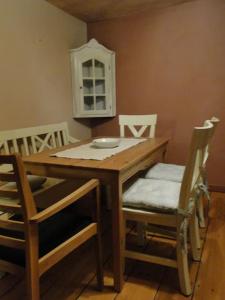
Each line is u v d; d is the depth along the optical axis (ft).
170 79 10.19
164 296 4.84
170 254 6.08
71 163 5.13
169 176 6.66
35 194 5.87
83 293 4.96
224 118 9.58
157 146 6.91
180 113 10.25
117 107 11.25
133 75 10.75
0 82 7.43
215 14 9.12
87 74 10.58
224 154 9.71
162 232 5.98
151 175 6.79
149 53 10.35
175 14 9.69
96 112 10.80
